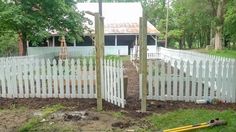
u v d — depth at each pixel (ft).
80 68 30.01
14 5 49.32
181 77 28.37
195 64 28.12
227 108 25.44
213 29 135.33
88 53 109.60
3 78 30.58
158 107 25.79
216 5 124.36
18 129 20.98
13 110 25.64
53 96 30.58
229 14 77.51
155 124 21.50
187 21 153.38
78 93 30.25
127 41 116.98
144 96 24.13
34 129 20.88
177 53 68.59
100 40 26.96
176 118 22.45
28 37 57.00
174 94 28.66
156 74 28.60
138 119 22.65
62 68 30.14
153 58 88.79
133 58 76.18
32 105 27.22
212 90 28.45
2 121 22.66
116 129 20.67
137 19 127.34
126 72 52.80
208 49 132.98
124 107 25.81
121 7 135.13
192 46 219.20
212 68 28.14
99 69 24.99
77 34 58.23
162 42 185.98
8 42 68.33
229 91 28.17
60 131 20.49
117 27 118.73
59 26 55.93
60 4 52.95
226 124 20.84
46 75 30.40
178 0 141.59
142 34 24.08
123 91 25.79
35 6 53.01
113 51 115.14
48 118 23.20
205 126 20.22
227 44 158.61
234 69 28.02
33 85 30.55
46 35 53.52
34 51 108.58
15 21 48.19
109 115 23.76
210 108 25.40
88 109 25.63
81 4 135.03
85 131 20.42
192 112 23.82
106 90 28.30
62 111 25.13
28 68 30.42
